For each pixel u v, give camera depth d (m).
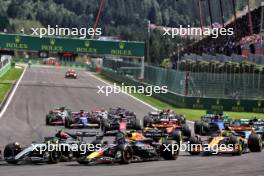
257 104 156.75
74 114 100.19
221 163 57.50
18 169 49.69
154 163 56.78
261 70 161.12
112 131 89.62
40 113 128.88
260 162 59.16
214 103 160.50
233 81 161.62
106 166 53.19
